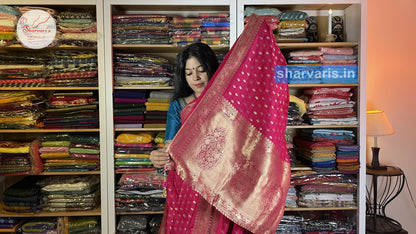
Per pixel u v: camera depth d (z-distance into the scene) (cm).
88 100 263
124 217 268
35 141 264
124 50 283
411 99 328
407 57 326
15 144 258
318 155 268
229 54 150
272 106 144
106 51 255
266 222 140
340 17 291
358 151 268
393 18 325
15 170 258
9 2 252
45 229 261
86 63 261
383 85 328
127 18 258
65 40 256
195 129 144
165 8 273
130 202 262
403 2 323
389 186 332
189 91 194
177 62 191
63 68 261
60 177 274
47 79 264
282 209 142
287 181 144
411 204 333
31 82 260
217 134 144
